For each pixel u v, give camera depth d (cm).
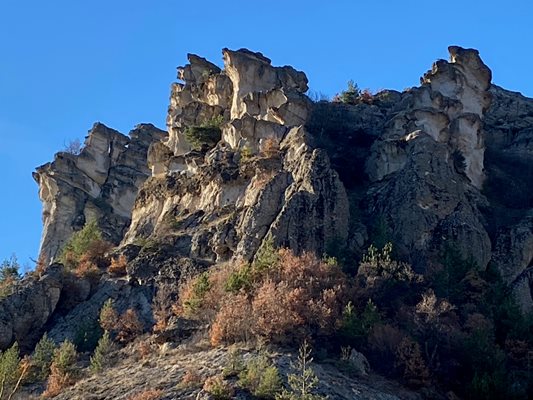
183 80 10262
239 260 6931
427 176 7494
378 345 5912
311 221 7019
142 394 5269
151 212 8412
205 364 5638
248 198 7550
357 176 8056
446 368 5903
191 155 8594
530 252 7450
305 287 6269
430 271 6788
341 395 5266
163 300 6944
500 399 5709
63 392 5797
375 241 6988
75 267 7800
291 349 5809
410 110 8294
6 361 6175
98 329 6800
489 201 8294
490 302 6688
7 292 7169
